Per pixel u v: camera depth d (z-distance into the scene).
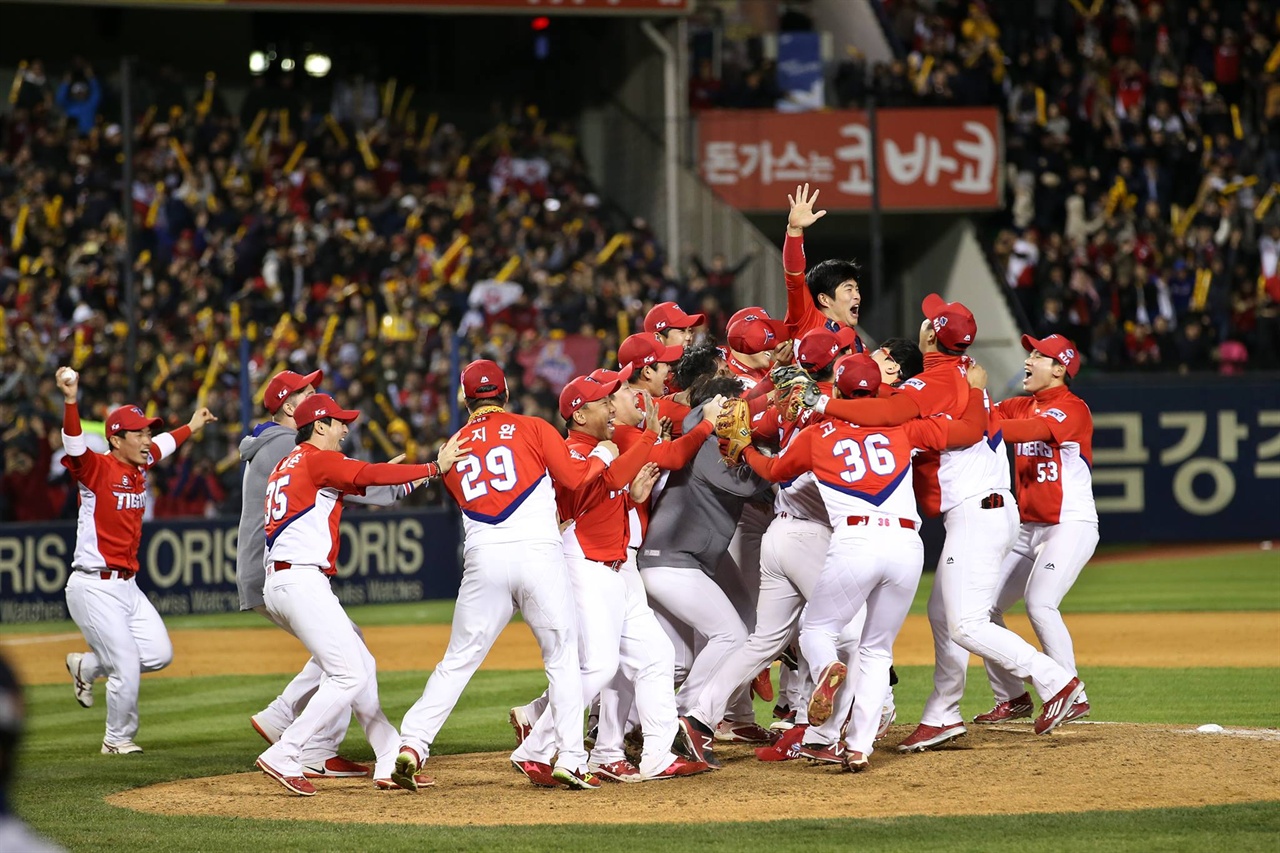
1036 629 33.12
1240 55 103.00
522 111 95.44
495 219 88.50
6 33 91.94
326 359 73.81
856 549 26.81
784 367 27.81
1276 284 93.06
